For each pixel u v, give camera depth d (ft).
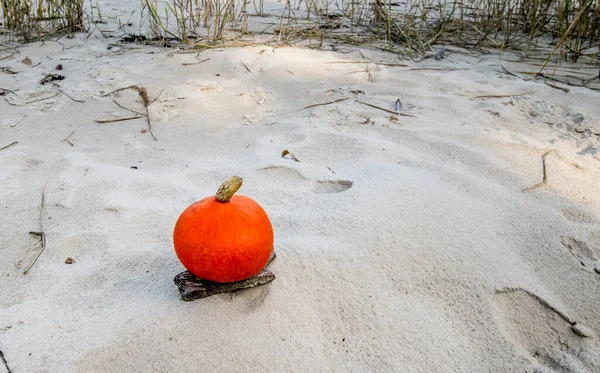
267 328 2.49
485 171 3.92
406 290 2.75
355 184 3.55
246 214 2.49
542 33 7.00
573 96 5.32
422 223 3.12
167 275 2.83
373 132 4.53
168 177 3.84
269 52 6.23
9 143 4.36
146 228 3.24
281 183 3.75
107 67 5.71
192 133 4.64
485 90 5.46
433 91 5.46
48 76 5.49
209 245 2.43
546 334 2.67
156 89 5.27
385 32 7.27
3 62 5.89
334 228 3.09
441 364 2.43
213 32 7.07
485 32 7.18
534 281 2.90
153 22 7.41
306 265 2.81
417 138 4.40
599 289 2.90
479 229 3.17
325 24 7.58
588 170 3.99
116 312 2.58
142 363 2.33
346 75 5.77
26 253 3.10
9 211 3.45
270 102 5.15
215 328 2.47
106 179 3.76
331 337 2.50
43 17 7.02
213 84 5.38
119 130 4.65
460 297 2.75
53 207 3.48
